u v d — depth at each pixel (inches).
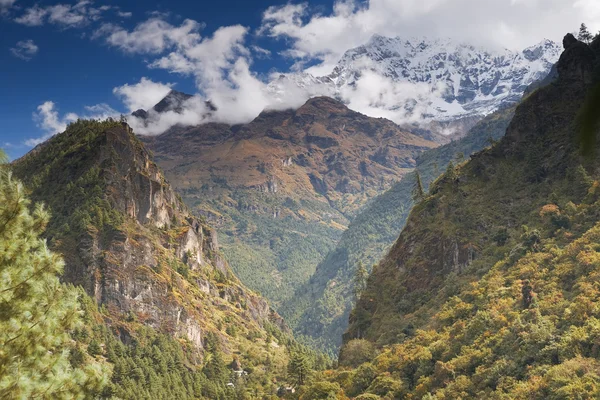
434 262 5748.0
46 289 1293.1
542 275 4367.6
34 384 1174.3
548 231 4968.0
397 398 4136.3
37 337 1230.3
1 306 1211.9
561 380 3083.2
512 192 5836.6
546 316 3836.1
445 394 3676.2
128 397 6156.5
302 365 6127.0
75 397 1240.8
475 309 4576.8
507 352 3740.2
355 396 4554.6
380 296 6072.8
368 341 5492.1
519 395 3196.4
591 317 3540.8
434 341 4512.8
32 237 1284.4
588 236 4434.1
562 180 5526.6
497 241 5354.3
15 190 1269.7
